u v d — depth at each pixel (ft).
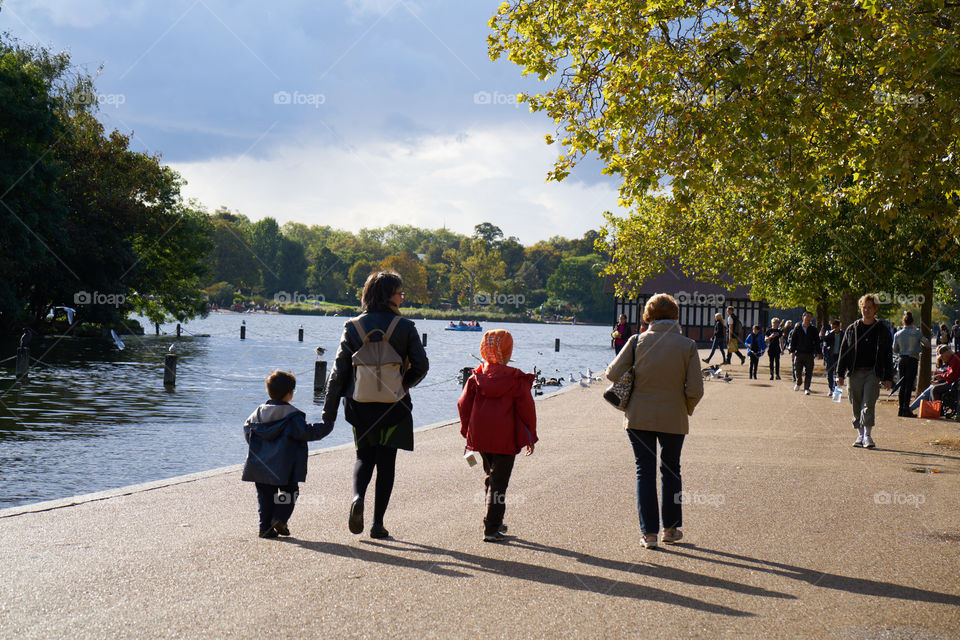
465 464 31.60
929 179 29.30
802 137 32.45
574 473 30.25
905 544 20.77
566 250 581.53
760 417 52.06
